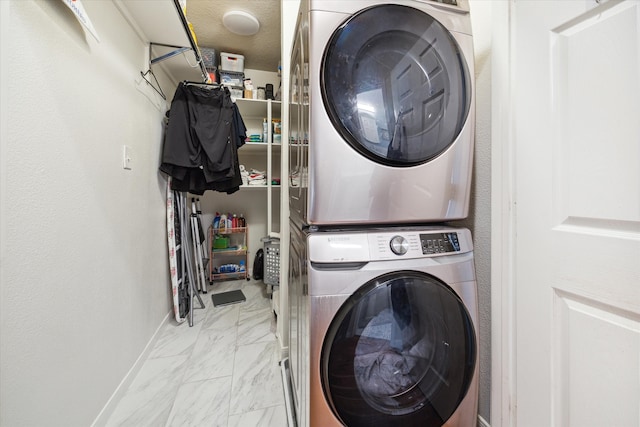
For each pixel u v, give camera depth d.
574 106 0.68
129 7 1.27
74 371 0.93
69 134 0.91
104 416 1.10
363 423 0.72
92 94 1.04
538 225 0.77
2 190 0.67
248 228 3.12
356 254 0.71
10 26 0.68
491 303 0.92
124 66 1.31
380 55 0.75
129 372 1.33
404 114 0.76
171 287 2.02
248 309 2.23
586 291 0.66
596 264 0.64
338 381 0.70
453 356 0.80
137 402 1.22
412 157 0.77
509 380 0.86
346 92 0.72
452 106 0.81
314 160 0.71
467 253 0.82
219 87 1.96
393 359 0.77
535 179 0.77
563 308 0.72
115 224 1.22
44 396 0.79
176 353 1.61
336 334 0.69
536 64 0.76
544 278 0.76
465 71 0.82
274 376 1.41
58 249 0.86
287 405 1.15
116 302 1.22
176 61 1.78
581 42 0.66
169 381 1.37
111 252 1.18
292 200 1.15
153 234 1.71
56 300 0.85
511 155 0.84
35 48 0.77
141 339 1.50
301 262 0.85
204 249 2.78
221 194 3.04
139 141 1.49
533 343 0.79
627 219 0.59
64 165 0.89
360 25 0.72
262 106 2.56
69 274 0.91
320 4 0.70
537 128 0.77
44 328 0.80
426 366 0.79
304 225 0.83
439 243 0.79
